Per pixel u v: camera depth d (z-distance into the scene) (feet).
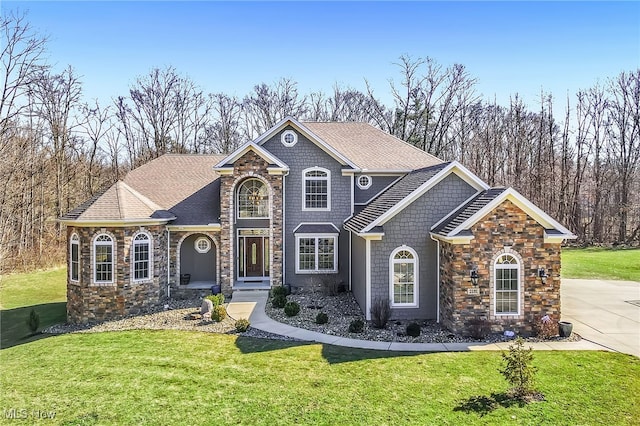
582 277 90.74
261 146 75.92
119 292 61.82
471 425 29.48
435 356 43.21
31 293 85.35
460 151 164.96
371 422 30.09
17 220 113.80
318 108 178.19
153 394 35.45
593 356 42.88
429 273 56.44
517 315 50.03
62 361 43.91
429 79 156.25
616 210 152.05
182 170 85.56
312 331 52.49
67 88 142.00
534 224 49.75
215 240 73.51
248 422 30.45
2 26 102.68
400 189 66.69
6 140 105.81
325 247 76.54
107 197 65.00
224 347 47.11
